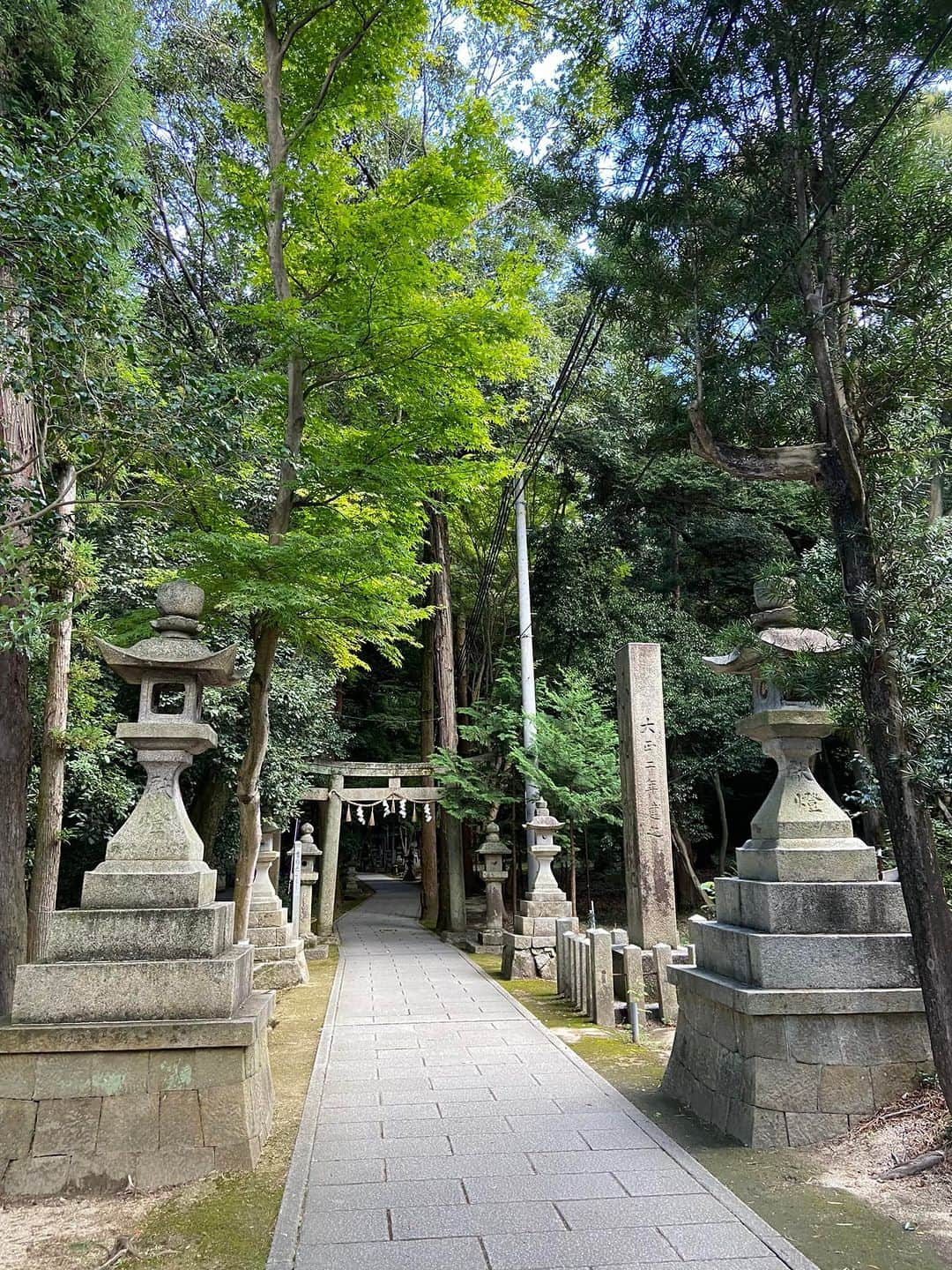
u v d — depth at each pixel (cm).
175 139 1552
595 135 576
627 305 576
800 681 454
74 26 775
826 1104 473
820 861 523
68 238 482
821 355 454
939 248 446
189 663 538
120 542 1084
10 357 538
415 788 1719
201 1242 374
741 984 507
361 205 766
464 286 1596
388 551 734
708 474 1667
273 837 1360
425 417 789
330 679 1577
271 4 849
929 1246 355
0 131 500
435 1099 588
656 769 1058
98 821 1091
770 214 486
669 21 498
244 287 1474
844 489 450
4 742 756
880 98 453
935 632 406
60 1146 436
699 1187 421
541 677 1792
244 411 696
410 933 1808
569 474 1816
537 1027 837
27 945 825
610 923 1820
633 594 1773
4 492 534
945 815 470
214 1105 455
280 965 1119
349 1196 418
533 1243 366
